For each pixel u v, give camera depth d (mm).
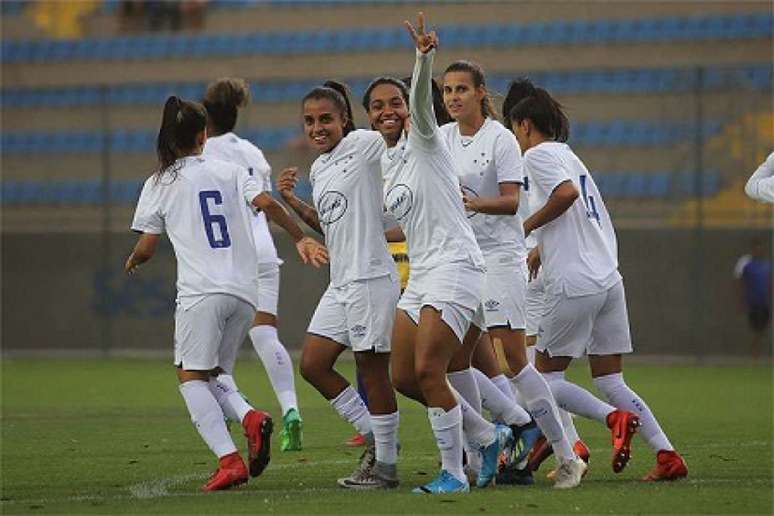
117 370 72312
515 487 28031
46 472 32188
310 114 28078
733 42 93188
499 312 29203
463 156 29422
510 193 28703
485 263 29531
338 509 24938
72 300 84375
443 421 26359
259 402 54375
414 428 42438
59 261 84562
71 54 103812
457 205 26453
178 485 29594
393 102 27125
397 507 25031
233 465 27906
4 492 28703
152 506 25891
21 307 84875
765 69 77938
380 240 27953
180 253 28422
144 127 96062
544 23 97125
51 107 97625
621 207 79062
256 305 28906
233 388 29266
